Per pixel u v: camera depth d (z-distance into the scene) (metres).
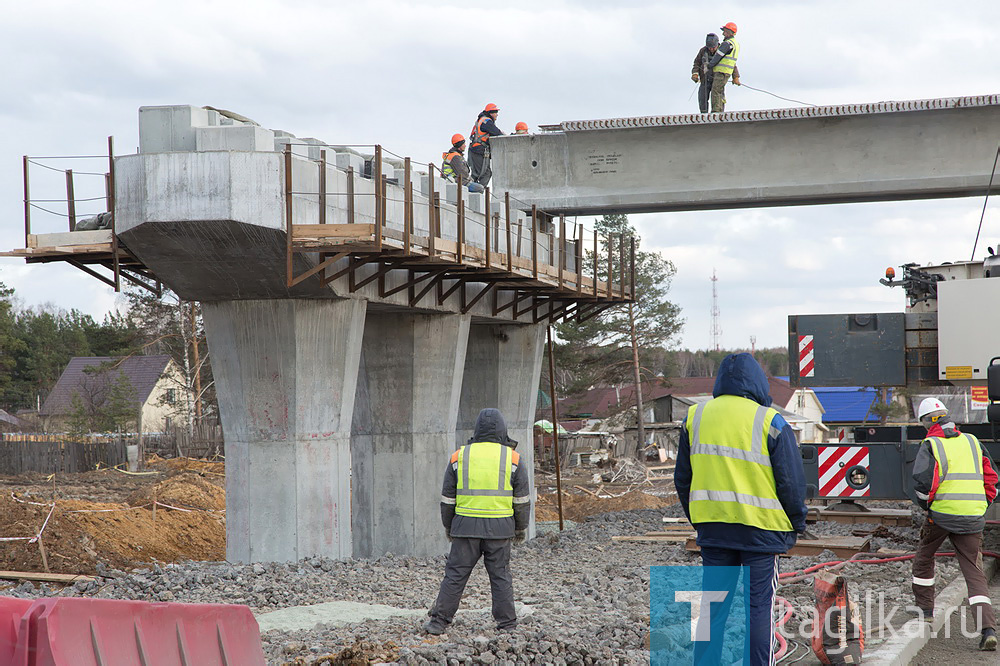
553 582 13.32
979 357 12.48
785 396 76.69
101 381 65.25
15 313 92.19
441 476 18.70
